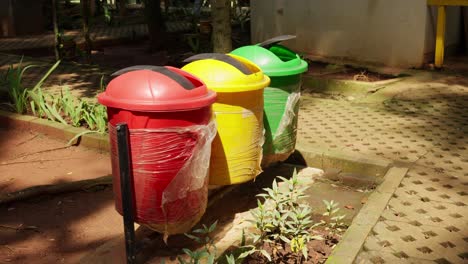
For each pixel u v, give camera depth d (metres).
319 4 5.79
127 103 1.83
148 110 1.82
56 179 2.89
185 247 2.16
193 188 1.98
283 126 2.59
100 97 1.94
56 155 3.24
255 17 6.43
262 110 2.37
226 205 2.53
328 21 5.75
